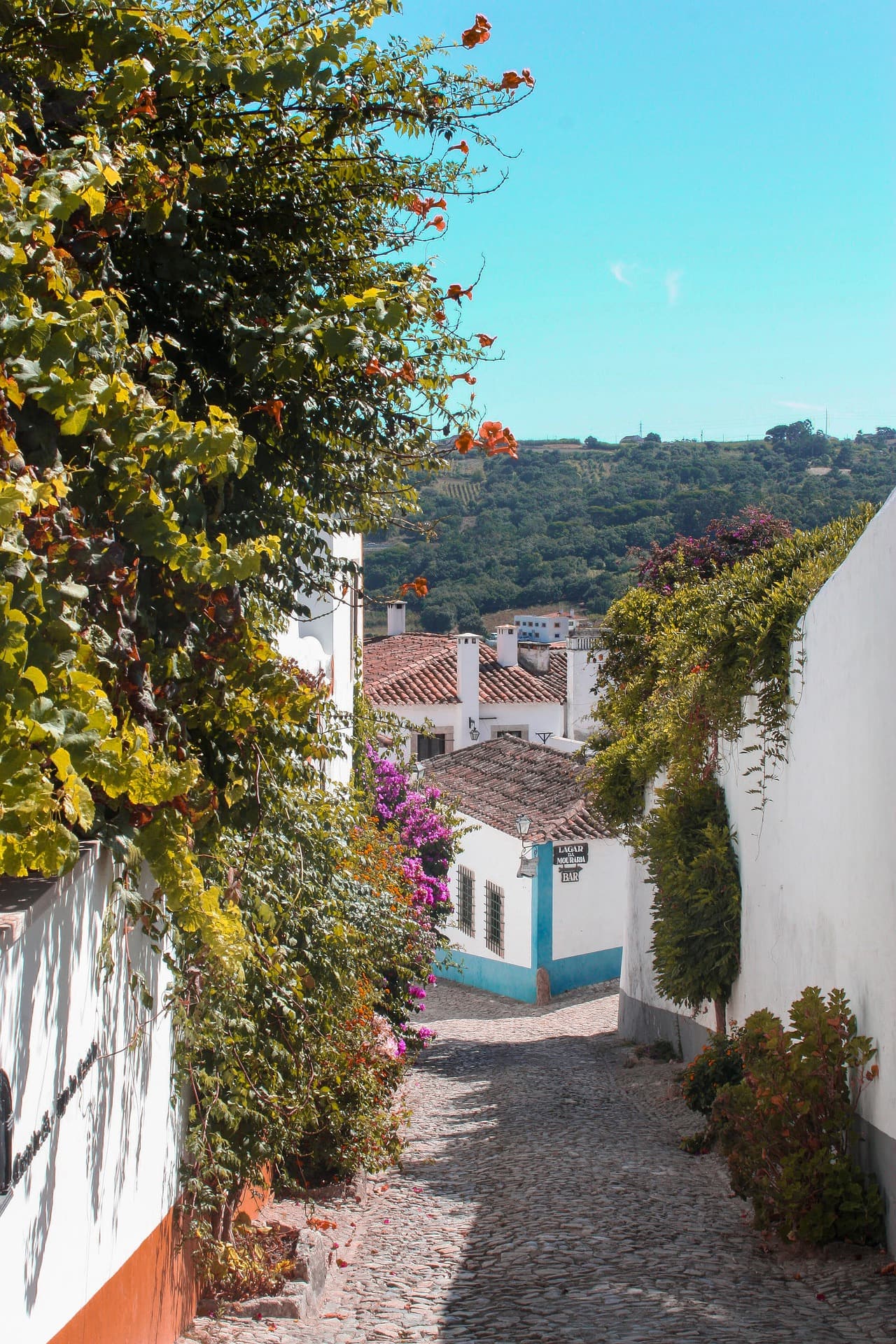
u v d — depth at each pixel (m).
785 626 9.66
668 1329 5.76
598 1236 7.61
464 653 32.03
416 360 5.65
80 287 4.04
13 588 2.92
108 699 3.53
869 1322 5.79
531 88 5.27
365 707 14.66
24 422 3.57
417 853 15.90
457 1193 8.97
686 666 12.50
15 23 4.27
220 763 4.89
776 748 10.02
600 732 17.23
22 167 3.79
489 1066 15.23
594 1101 12.56
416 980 12.66
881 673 7.23
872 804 7.41
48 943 3.48
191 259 4.95
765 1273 6.73
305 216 5.29
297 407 5.23
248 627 4.73
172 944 5.13
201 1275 5.80
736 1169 7.68
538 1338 5.66
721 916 11.79
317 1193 8.52
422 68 5.15
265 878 6.14
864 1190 7.03
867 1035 7.38
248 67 4.55
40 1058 3.41
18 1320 3.23
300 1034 6.46
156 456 3.78
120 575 3.79
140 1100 4.61
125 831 4.01
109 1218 4.19
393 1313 6.05
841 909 8.13
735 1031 11.08
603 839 22.33
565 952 21.88
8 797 2.76
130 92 4.27
